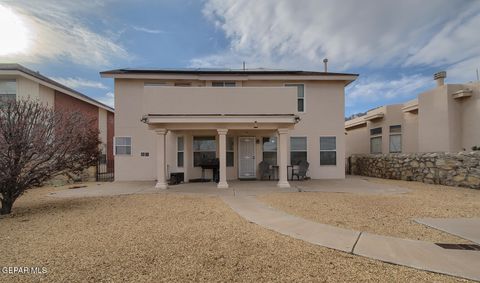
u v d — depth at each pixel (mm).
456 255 3779
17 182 6703
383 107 19156
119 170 14023
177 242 4324
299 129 14375
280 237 4598
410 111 17156
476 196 8586
